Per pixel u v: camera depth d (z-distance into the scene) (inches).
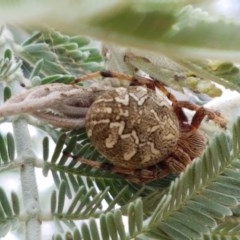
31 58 6.1
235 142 5.1
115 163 5.4
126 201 5.4
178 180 5.1
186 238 5.0
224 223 5.2
